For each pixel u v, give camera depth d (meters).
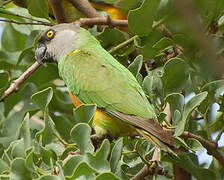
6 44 13.26
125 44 10.93
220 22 10.42
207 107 9.64
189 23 5.36
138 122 9.12
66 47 11.35
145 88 9.72
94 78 10.23
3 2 11.98
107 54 10.76
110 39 11.33
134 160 10.19
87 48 10.99
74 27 11.50
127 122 9.36
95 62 10.53
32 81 12.37
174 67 9.52
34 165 7.87
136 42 10.54
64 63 10.82
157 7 9.77
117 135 9.98
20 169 7.82
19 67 12.39
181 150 9.77
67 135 11.42
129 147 10.06
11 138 10.38
